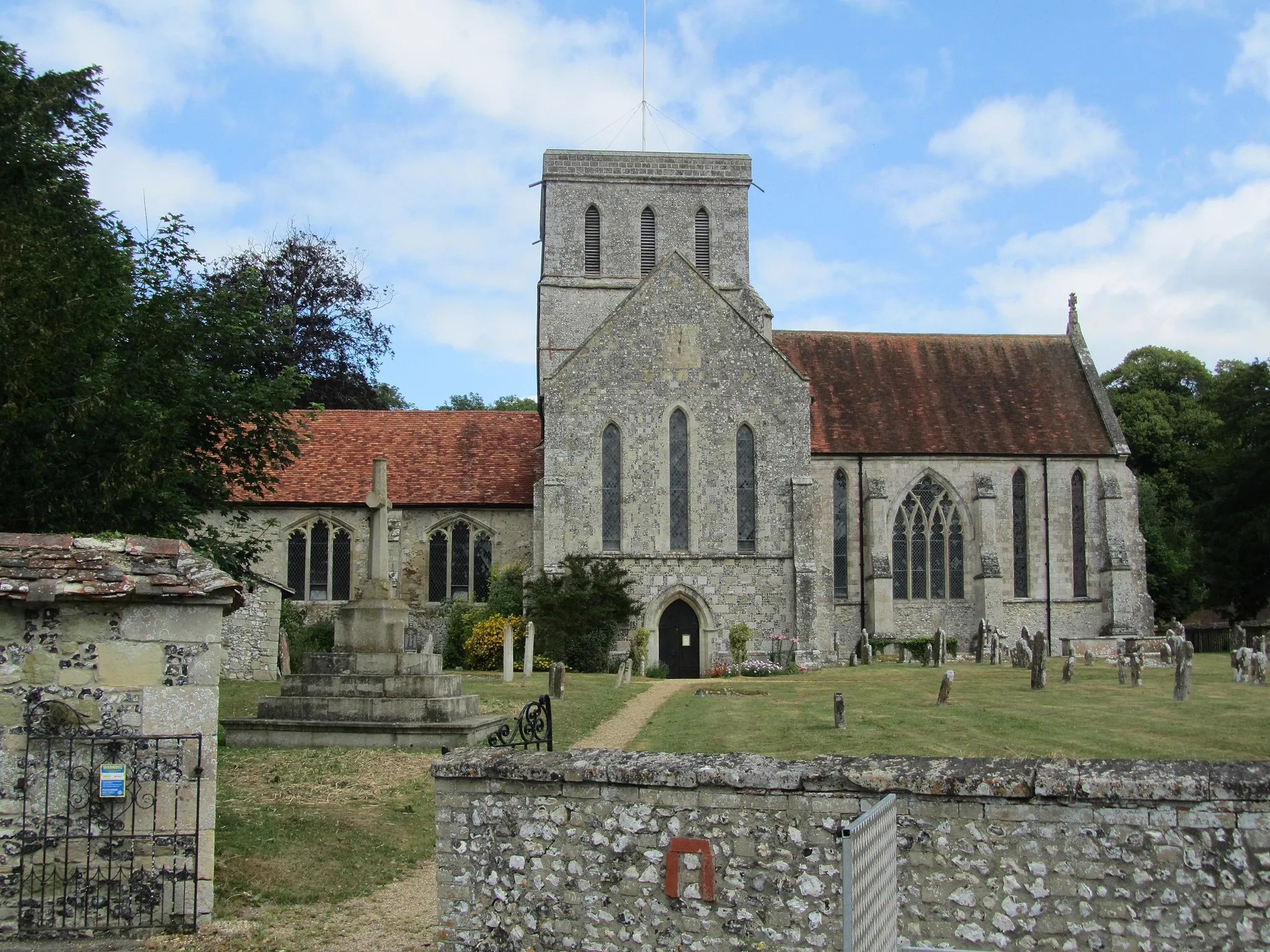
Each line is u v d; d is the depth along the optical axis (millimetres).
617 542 44375
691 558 44250
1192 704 24906
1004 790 8773
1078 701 26469
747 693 32156
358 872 13211
